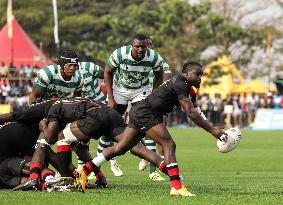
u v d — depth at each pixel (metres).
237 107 137.12
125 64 42.50
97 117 32.34
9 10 132.88
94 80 46.06
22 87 123.31
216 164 55.12
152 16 178.12
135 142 31.94
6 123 33.97
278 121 127.75
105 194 31.17
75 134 32.72
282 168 51.91
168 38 174.25
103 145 41.81
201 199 29.53
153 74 44.59
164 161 31.20
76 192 31.64
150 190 33.69
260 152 68.88
